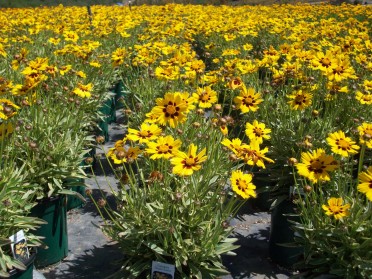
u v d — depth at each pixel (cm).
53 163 75
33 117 79
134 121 95
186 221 61
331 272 54
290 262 77
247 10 326
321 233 56
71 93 89
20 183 63
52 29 182
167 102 61
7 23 192
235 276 76
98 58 131
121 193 66
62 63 126
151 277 61
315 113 79
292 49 113
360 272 53
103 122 124
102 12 263
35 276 66
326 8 307
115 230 65
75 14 259
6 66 111
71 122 88
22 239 58
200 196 64
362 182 50
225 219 62
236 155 60
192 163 54
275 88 110
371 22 250
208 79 97
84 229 87
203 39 209
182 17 239
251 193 55
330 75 79
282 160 83
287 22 209
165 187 60
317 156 56
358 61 112
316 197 62
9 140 71
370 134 60
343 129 93
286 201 75
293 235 75
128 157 60
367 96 84
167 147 57
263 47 182
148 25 200
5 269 54
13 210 60
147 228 60
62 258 77
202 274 62
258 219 94
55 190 74
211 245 60
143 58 111
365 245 53
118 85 149
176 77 88
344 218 55
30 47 148
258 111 99
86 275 74
